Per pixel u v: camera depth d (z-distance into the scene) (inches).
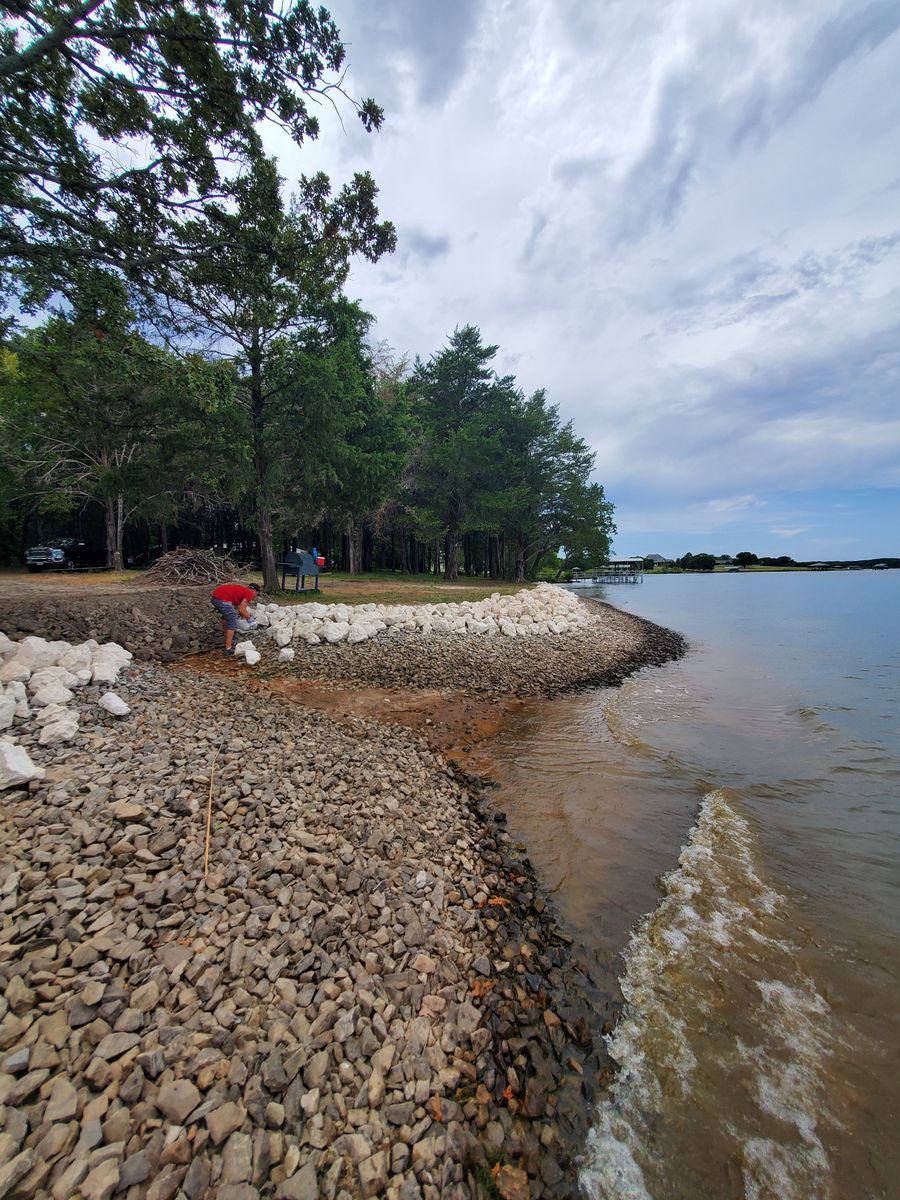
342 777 213.8
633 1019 118.6
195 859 144.9
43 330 530.9
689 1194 85.7
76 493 997.2
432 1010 114.9
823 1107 99.7
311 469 670.5
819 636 808.9
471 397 1328.7
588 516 1414.9
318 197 449.7
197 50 327.9
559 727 328.2
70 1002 100.0
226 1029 100.2
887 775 260.1
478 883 164.1
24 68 308.7
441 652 464.4
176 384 451.2
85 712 234.5
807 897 162.2
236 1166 79.6
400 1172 84.0
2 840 139.6
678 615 1113.4
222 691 315.6
